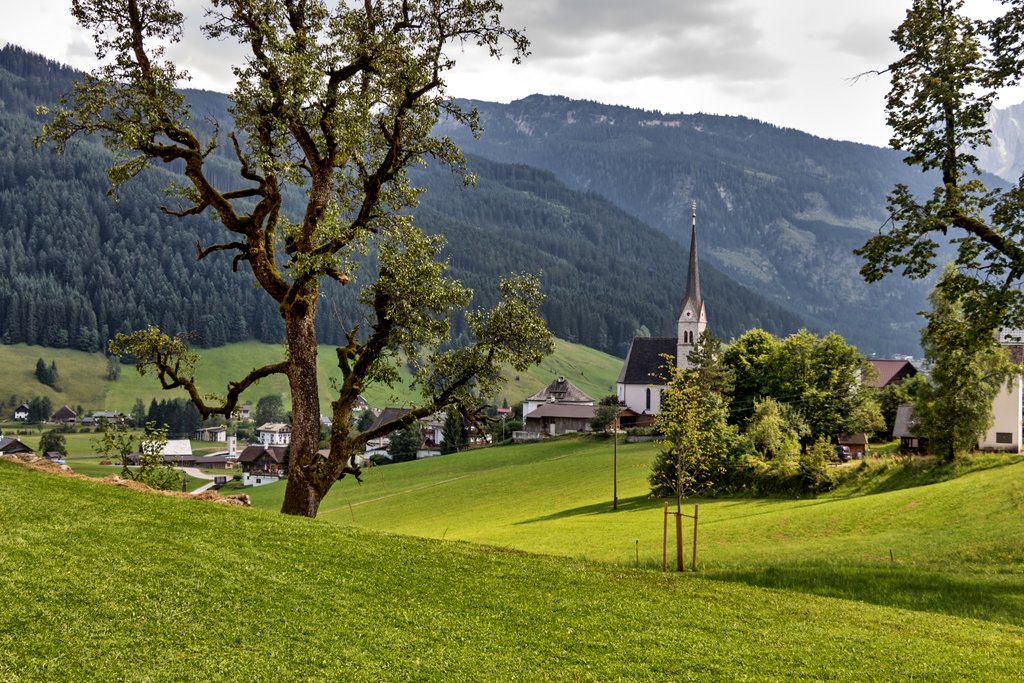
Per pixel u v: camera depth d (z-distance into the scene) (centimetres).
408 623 2033
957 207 3247
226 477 18012
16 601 1716
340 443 3462
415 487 11756
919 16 3316
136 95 3325
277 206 3466
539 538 6675
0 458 2947
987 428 7269
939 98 3228
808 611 2589
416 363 3588
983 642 2375
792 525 5991
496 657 1889
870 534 5331
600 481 10369
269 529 2608
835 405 10700
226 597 1975
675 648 2073
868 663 2077
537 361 3603
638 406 16950
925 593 3167
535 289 3631
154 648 1664
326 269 3378
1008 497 5397
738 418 11638
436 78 3481
